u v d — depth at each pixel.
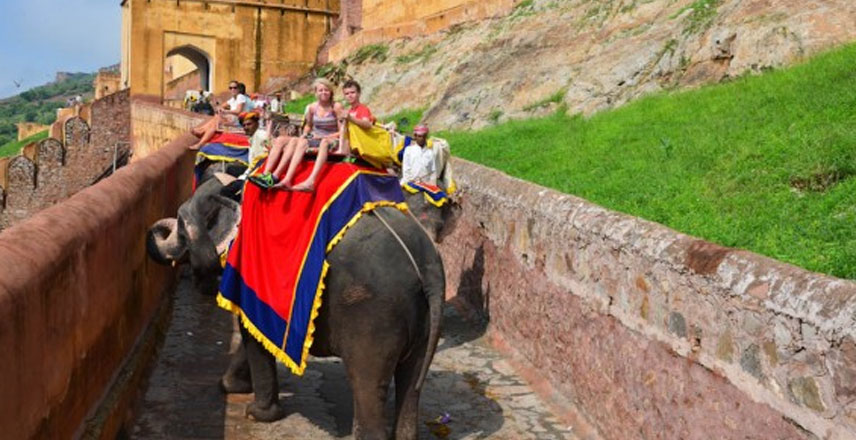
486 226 9.55
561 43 23.23
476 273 9.85
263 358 6.38
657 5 20.88
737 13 16.91
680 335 5.21
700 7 18.78
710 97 14.37
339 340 5.50
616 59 19.53
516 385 7.70
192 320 9.02
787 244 6.82
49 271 4.14
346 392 7.31
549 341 7.49
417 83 30.81
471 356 8.51
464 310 10.06
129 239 6.68
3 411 3.44
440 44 32.31
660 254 5.50
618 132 14.36
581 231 6.83
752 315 4.47
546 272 7.62
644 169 11.09
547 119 19.08
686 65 17.23
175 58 63.50
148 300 7.90
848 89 10.73
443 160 9.82
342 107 5.90
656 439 5.47
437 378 7.81
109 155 43.44
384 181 5.94
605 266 6.35
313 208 5.69
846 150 8.60
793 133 10.00
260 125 9.55
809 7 15.66
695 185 9.57
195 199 6.63
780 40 15.30
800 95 11.63
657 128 13.49
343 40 41.22
